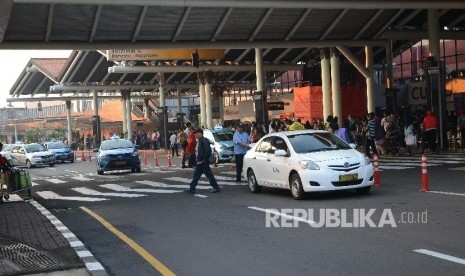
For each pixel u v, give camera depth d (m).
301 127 24.70
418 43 49.19
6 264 8.79
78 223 13.22
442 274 7.00
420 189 15.07
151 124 78.62
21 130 112.19
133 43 29.92
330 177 14.03
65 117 98.69
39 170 38.34
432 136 27.59
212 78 52.09
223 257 8.72
